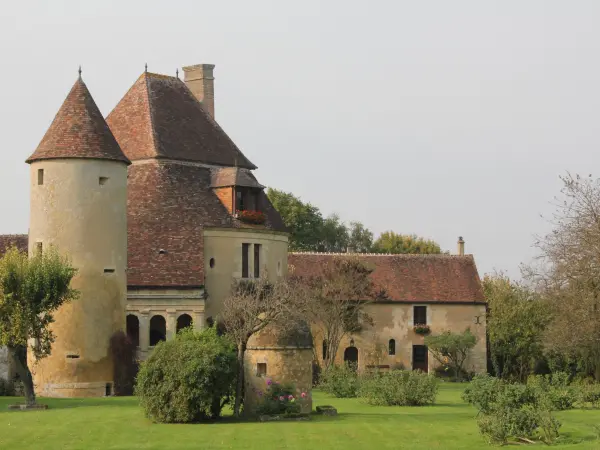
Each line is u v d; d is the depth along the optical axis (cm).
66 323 4497
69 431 3027
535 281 4884
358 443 2788
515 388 3300
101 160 4619
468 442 2831
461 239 7712
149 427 3122
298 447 2716
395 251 10588
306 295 5281
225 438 2867
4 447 2739
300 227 9806
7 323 3753
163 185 5297
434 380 4219
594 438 2883
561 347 4688
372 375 4784
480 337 6888
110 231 4628
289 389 3419
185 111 5738
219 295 5216
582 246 4484
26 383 3759
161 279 4934
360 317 6694
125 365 4600
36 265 3862
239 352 3381
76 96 4734
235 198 5406
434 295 6931
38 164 4612
